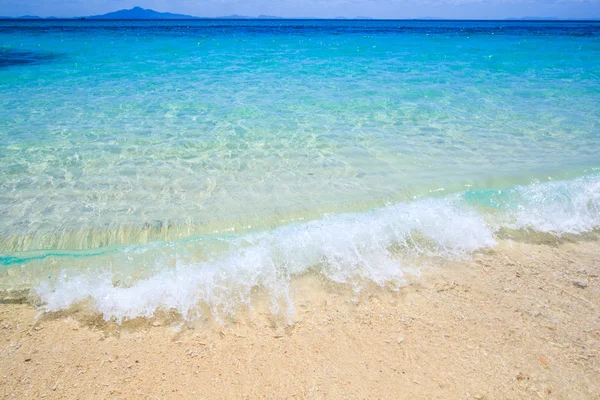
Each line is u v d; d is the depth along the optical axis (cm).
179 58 1769
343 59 1770
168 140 712
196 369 281
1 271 373
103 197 510
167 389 265
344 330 316
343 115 877
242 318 327
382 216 473
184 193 525
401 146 695
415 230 448
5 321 318
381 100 1005
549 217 477
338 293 356
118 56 1802
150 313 330
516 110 920
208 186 546
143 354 293
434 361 286
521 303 342
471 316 328
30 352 291
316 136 743
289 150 674
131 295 347
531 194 524
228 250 411
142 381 271
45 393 261
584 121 834
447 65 1581
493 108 937
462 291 358
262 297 350
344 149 680
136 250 409
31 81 1209
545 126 805
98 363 284
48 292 349
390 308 339
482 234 443
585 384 266
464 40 2788
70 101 970
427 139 731
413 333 311
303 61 1706
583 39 2853
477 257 407
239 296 350
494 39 2878
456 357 289
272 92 1095
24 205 485
